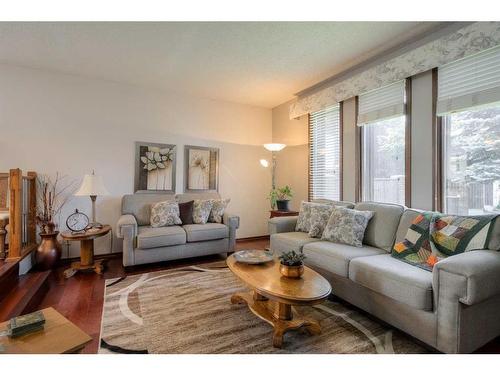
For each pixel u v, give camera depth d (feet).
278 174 16.25
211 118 15.03
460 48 7.56
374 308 6.59
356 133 11.18
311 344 5.75
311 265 8.39
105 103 12.46
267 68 11.14
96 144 12.29
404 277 5.73
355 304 7.12
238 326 6.46
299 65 10.84
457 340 4.97
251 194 16.26
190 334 6.10
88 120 12.14
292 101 15.17
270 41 8.99
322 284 5.84
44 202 11.06
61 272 10.23
